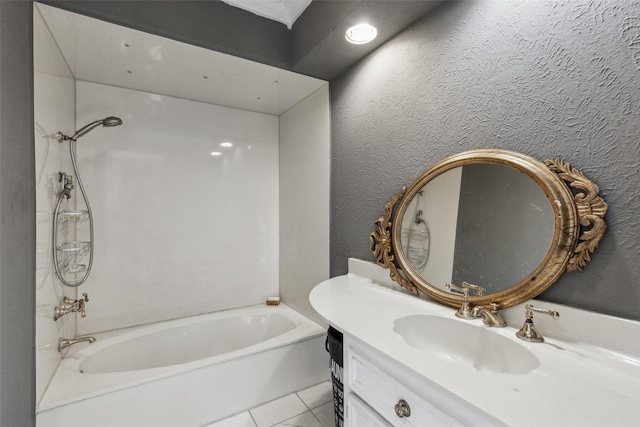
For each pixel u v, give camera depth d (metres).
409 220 1.42
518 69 1.02
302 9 1.76
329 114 2.07
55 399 1.32
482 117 1.14
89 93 2.06
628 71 0.79
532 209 0.97
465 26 1.20
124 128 2.17
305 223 2.37
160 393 1.53
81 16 1.37
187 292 2.41
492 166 1.09
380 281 1.57
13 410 1.03
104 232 2.11
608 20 0.82
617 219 0.81
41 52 1.33
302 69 1.90
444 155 1.29
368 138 1.72
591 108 0.85
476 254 1.14
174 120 2.35
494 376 0.72
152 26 1.48
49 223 1.43
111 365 1.89
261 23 1.80
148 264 2.26
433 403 0.75
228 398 1.70
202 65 1.85
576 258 0.88
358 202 1.80
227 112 2.58
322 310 1.18
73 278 1.90
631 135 0.78
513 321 1.02
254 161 2.70
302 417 1.68
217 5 1.67
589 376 0.72
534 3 0.98
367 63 1.72
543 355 0.83
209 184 2.50
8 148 1.01
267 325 2.46
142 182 2.24
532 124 0.99
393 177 1.55
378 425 0.91
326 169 2.09
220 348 2.34
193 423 1.60
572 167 0.89
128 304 2.19
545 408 0.60
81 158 2.03
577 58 0.88
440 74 1.30
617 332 0.79
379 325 1.03
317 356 2.02
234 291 2.61
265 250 2.75
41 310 1.32
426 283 1.31
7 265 1.00
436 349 1.11
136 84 2.12
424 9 1.34
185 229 2.40
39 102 1.30
